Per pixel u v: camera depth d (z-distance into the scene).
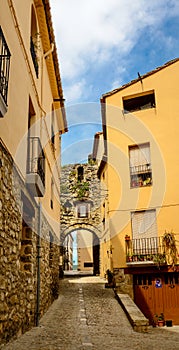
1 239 5.05
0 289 4.95
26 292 6.96
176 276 12.00
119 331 7.83
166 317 11.72
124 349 6.11
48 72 11.49
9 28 5.87
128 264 12.10
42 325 7.86
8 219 5.52
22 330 6.55
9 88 5.69
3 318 5.12
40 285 8.54
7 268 5.42
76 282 16.42
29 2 7.95
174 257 11.91
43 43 10.27
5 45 5.06
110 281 14.28
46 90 10.98
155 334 8.21
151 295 12.02
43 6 8.95
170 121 13.41
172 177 12.74
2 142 5.18
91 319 8.92
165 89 13.81
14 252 5.96
